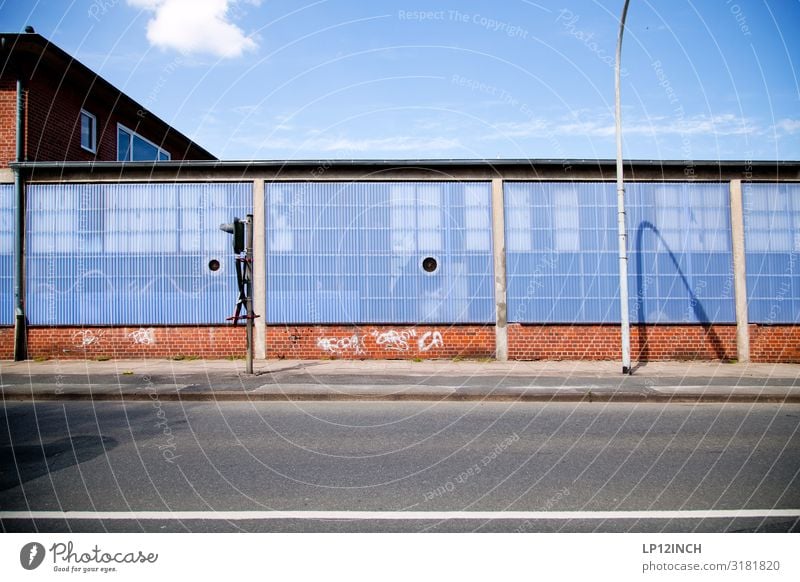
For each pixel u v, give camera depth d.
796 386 10.91
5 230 14.94
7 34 14.18
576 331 14.95
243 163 14.95
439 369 13.23
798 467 6.06
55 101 16.00
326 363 14.18
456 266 15.05
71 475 5.72
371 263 15.06
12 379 11.58
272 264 15.04
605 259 15.05
